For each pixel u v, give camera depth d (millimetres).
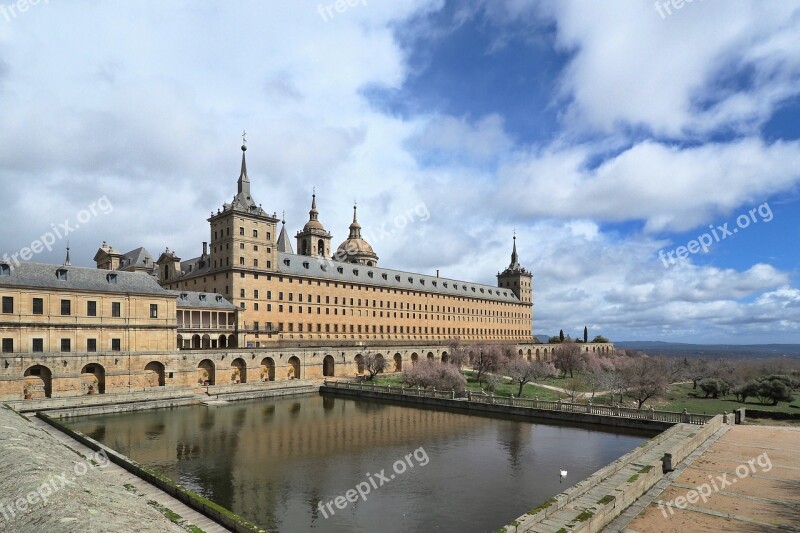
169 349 78062
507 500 32875
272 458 43188
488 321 177875
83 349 69562
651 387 73062
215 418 62312
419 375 85562
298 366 95500
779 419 52594
